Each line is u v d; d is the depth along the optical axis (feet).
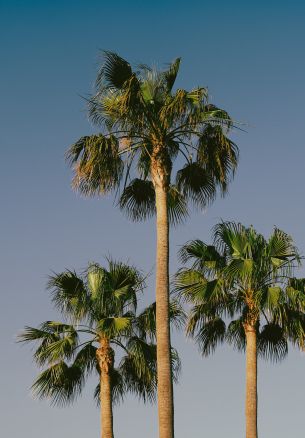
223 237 81.15
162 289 60.03
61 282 82.48
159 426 57.41
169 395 58.03
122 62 62.28
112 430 80.07
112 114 63.21
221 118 63.82
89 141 62.18
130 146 64.03
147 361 81.71
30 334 81.97
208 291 78.38
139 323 83.51
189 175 67.46
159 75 64.28
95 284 83.76
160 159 62.85
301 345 78.18
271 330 80.94
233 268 77.97
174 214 69.62
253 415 76.13
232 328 81.92
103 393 80.94
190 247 80.38
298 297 77.66
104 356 81.76
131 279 84.94
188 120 62.95
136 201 70.79
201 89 61.93
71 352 82.53
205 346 82.58
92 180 63.36
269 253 79.51
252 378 77.20
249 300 79.05
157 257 60.90
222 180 65.92
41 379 80.69
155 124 62.90
